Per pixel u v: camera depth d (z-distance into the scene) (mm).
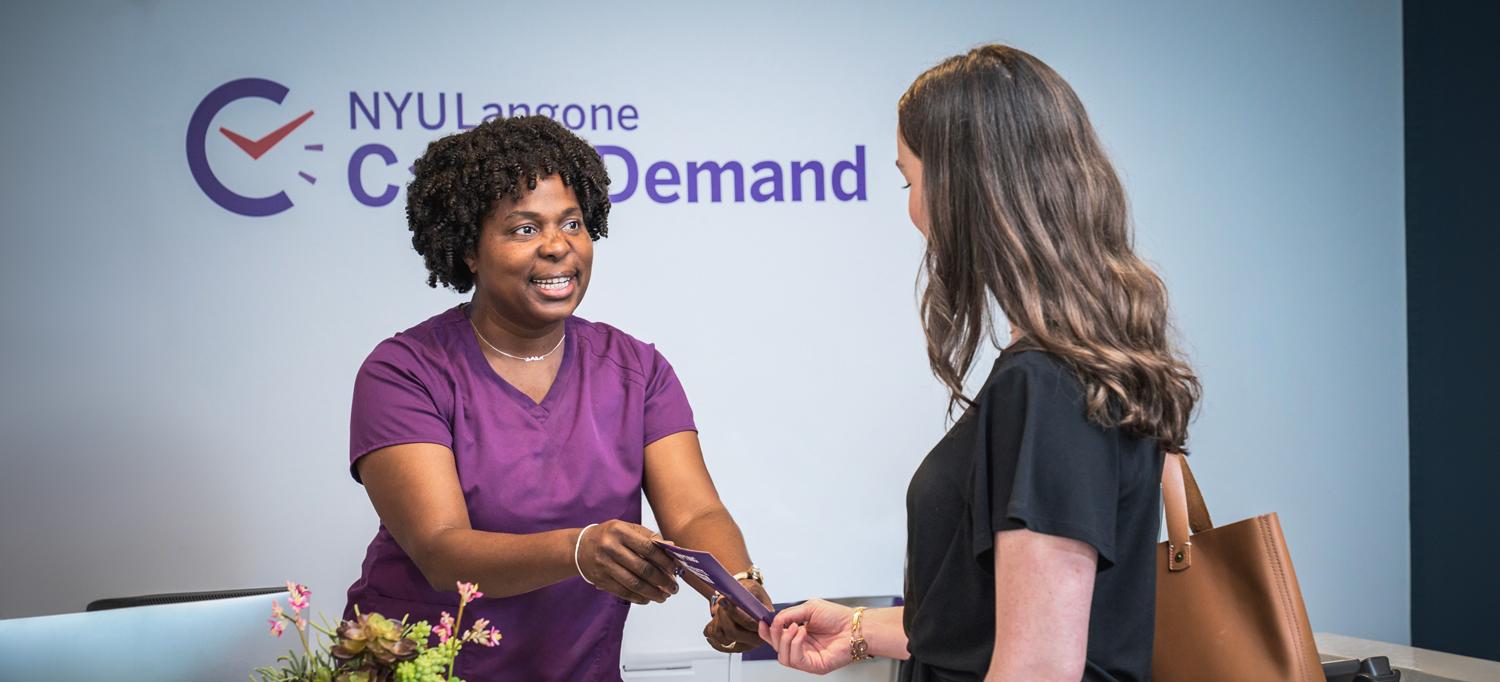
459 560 1795
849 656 1750
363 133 4035
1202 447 4418
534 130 1992
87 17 3918
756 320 4223
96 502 3895
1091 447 1235
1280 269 4469
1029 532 1210
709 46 4199
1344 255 4500
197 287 3953
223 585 3938
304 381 3996
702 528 2006
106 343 3912
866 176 4277
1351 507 4496
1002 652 1212
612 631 2035
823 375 4254
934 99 1384
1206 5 4430
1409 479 4520
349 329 4020
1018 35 4340
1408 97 4496
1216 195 4434
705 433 4191
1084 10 4371
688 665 4062
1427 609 4449
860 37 4273
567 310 1964
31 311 3881
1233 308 4438
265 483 3971
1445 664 2465
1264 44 4461
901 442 4289
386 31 4051
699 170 4191
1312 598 4477
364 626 1312
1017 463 1229
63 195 3900
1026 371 1265
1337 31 4492
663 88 4176
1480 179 4188
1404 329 4527
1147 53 4398
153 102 3941
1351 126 4504
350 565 4004
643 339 4156
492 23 4094
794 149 4242
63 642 1510
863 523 4266
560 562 1706
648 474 2137
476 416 1972
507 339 2025
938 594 1360
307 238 4008
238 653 1634
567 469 1996
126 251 3924
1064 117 1347
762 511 4219
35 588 3861
